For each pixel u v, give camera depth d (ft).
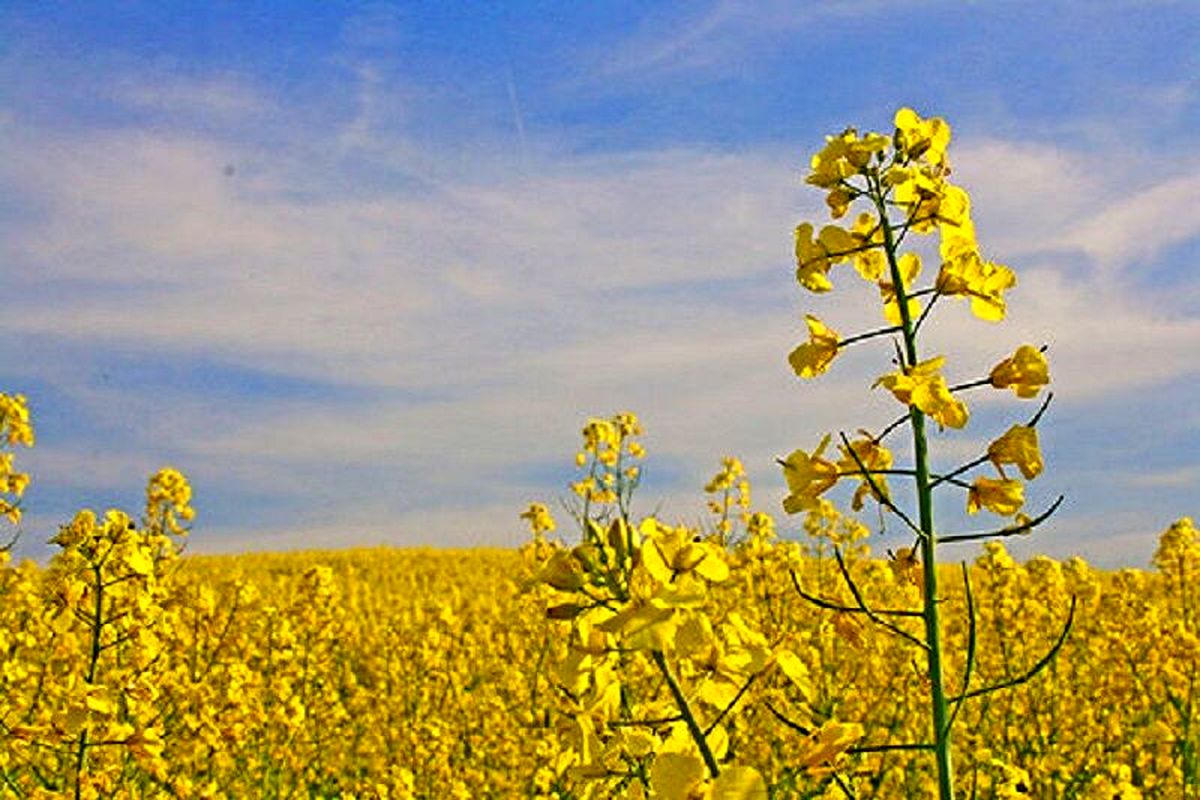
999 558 4.56
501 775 4.37
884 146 1.62
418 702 5.54
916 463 1.58
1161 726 3.65
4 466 4.21
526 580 1.42
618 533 1.41
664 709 1.53
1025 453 1.56
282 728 4.25
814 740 1.54
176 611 3.52
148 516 4.04
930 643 1.56
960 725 3.63
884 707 3.83
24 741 2.52
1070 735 4.10
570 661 1.42
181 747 3.22
